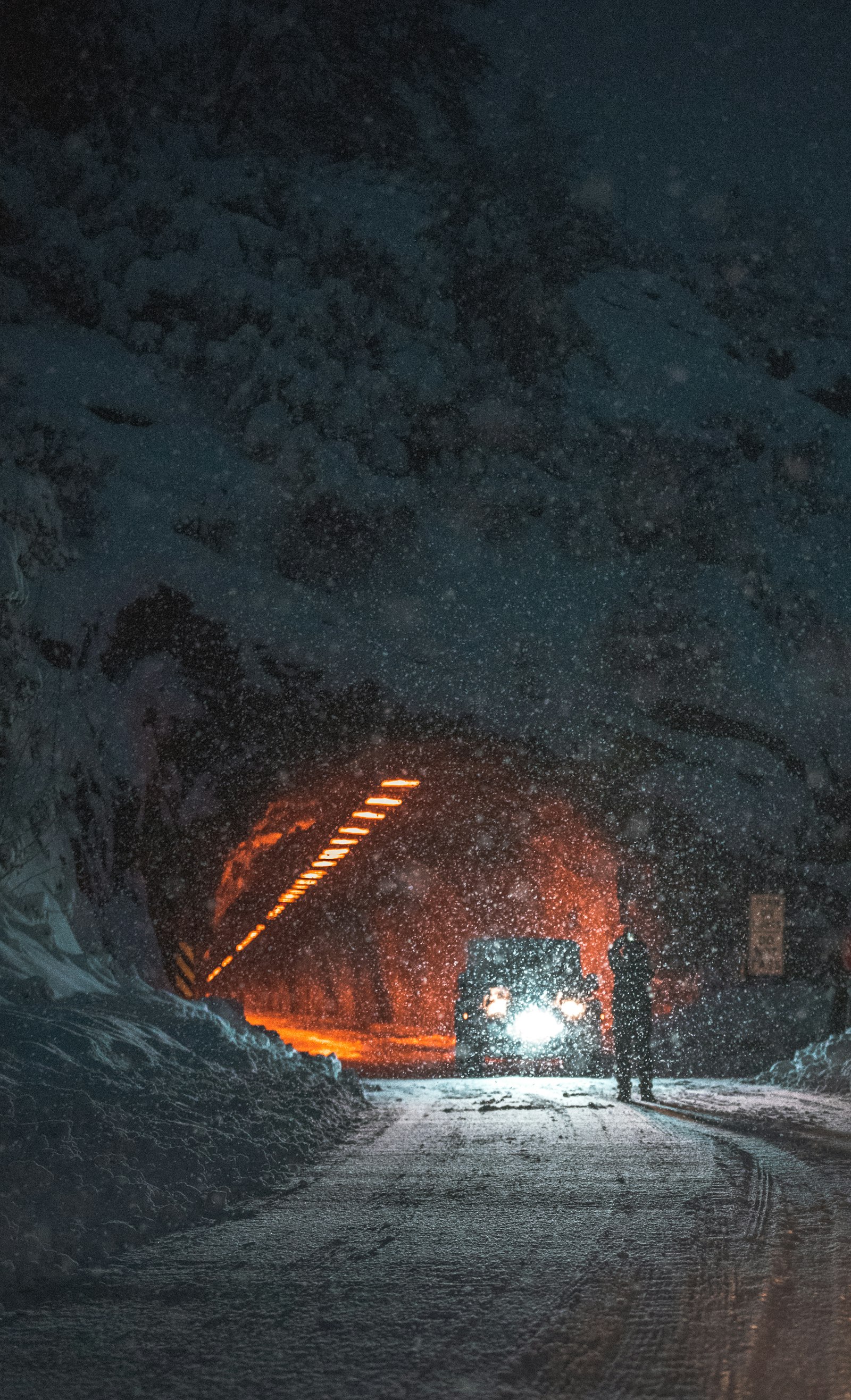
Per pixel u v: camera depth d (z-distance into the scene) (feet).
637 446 95.45
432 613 80.38
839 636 87.92
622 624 84.12
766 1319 13.32
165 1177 22.31
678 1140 31.94
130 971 61.46
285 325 91.76
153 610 72.28
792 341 116.98
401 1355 12.12
